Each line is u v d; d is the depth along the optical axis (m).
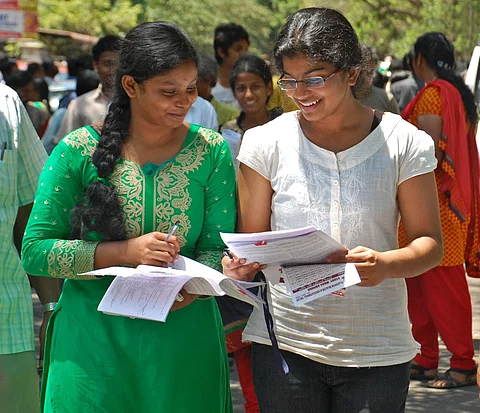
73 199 3.76
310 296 3.37
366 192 3.55
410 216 3.61
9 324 3.90
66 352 3.72
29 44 32.34
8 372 3.88
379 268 3.42
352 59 3.49
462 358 6.63
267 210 3.75
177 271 3.42
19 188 4.07
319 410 3.72
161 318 3.49
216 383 3.80
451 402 6.36
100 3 38.12
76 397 3.69
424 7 24.08
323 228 3.58
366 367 3.62
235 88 6.68
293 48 3.43
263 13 44.28
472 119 6.56
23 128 4.04
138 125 3.72
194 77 3.61
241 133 6.74
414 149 3.58
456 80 6.54
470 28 21.83
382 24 27.06
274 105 6.75
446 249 6.33
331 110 3.51
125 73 3.62
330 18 3.49
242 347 5.21
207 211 3.80
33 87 12.16
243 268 3.51
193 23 41.75
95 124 3.80
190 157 3.76
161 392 3.66
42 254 3.68
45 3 37.66
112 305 3.57
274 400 3.73
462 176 6.32
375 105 8.86
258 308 3.78
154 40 3.56
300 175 3.61
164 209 3.70
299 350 3.65
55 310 3.84
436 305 6.48
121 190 3.69
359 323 3.60
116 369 3.66
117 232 3.64
